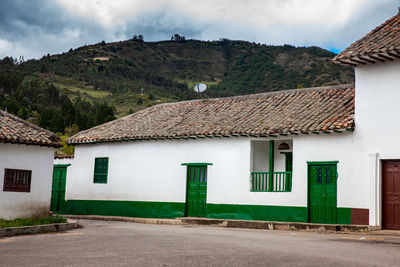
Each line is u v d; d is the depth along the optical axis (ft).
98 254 29.84
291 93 66.33
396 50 45.98
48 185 57.21
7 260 27.58
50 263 26.45
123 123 77.82
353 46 50.93
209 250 31.48
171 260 27.30
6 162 53.47
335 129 51.57
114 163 73.15
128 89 586.04
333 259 27.71
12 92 407.23
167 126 69.05
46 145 56.34
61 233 44.96
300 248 32.81
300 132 54.13
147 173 69.10
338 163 52.39
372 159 49.49
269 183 57.88
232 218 59.88
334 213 52.29
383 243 36.76
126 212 70.44
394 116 48.83
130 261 26.99
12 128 55.93
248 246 33.76
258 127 58.34
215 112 69.21
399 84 48.78
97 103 434.30
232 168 60.90
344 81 585.63
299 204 54.70
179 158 66.18
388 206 48.85
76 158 78.07
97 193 74.28
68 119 310.45
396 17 54.65
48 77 597.93
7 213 53.11
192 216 64.13
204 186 63.72
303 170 54.90
